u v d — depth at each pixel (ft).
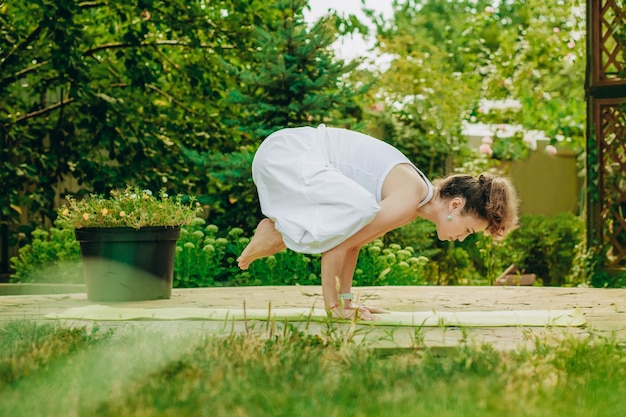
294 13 23.38
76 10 25.22
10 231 24.71
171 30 27.86
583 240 25.61
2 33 25.17
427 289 18.40
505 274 30.68
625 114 24.61
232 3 27.86
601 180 24.75
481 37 54.08
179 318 12.34
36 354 8.22
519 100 41.55
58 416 6.31
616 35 24.45
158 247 15.62
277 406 6.48
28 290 21.04
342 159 12.05
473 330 11.34
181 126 27.32
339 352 8.39
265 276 21.36
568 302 15.56
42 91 27.25
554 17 40.83
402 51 38.14
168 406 6.49
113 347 8.72
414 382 7.32
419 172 12.03
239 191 23.16
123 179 25.17
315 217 11.35
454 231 11.90
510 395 6.77
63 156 26.30
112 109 25.21
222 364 7.71
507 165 37.60
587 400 6.95
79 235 15.44
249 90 24.59
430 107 35.73
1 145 25.73
